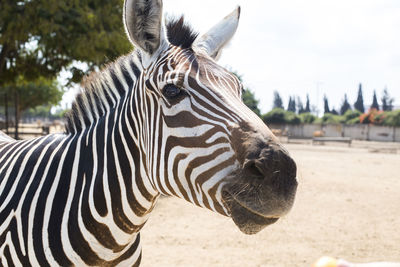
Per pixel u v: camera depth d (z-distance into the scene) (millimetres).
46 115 88375
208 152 1496
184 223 5973
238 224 1416
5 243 1844
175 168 1574
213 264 4340
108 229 1796
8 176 2018
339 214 6723
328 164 13961
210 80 1613
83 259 1791
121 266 1933
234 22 2127
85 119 2086
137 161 1793
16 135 15211
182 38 1804
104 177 1808
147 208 1837
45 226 1798
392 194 8570
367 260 4555
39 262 1780
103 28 9312
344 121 49281
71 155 1960
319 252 4824
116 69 2061
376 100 79688
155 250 4734
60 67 11000
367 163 14797
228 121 1501
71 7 8984
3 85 11961
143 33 1760
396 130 37531
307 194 8336
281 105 79750
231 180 1437
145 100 1735
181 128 1564
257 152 1382
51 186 1882
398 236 5512
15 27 8797
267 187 1349
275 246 5020
